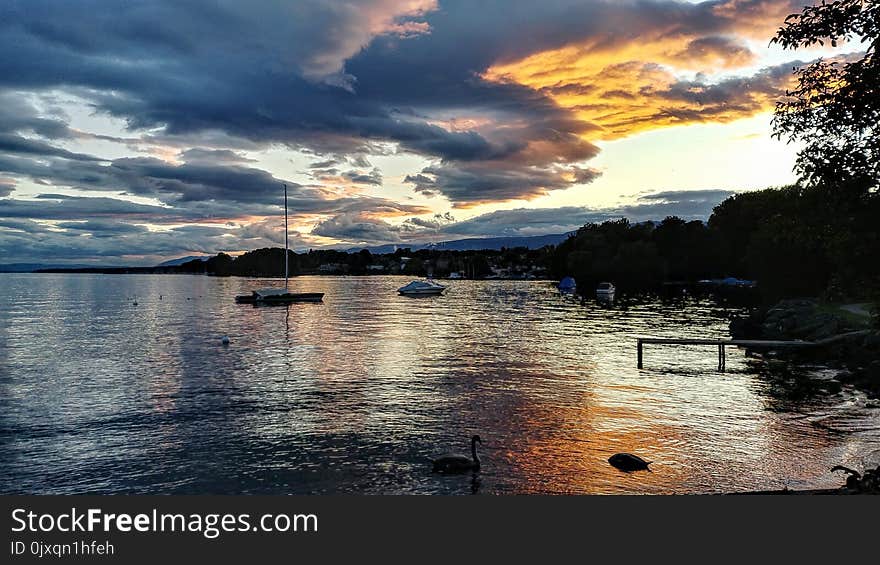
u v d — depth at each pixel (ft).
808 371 127.95
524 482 63.05
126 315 303.68
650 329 217.36
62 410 96.02
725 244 488.85
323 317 284.20
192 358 152.35
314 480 64.69
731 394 104.99
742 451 72.69
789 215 53.16
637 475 64.85
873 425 83.61
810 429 81.87
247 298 406.41
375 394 105.91
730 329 201.05
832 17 42.39
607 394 105.40
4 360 150.71
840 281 53.21
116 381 120.67
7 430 84.33
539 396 103.60
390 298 463.42
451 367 135.13
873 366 115.65
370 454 72.49
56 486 64.39
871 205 44.57
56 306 383.65
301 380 119.96
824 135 45.37
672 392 107.04
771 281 279.08
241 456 72.38
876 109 42.80
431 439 78.23
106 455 73.46
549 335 199.11
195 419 89.56
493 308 339.98
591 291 531.91
